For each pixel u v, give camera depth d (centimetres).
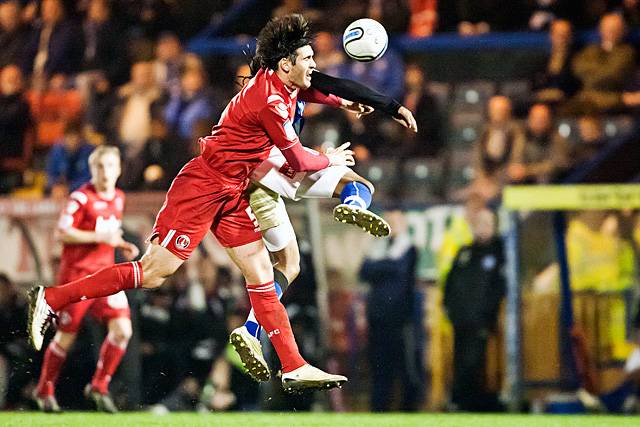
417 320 3412
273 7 5166
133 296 3456
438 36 4841
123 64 4972
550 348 3319
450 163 4497
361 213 1895
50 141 4759
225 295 3491
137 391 3438
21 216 3494
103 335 3434
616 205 3306
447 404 3381
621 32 4606
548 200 3331
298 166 1922
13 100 4778
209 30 5116
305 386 1989
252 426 2275
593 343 3297
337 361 3441
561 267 3334
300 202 3469
